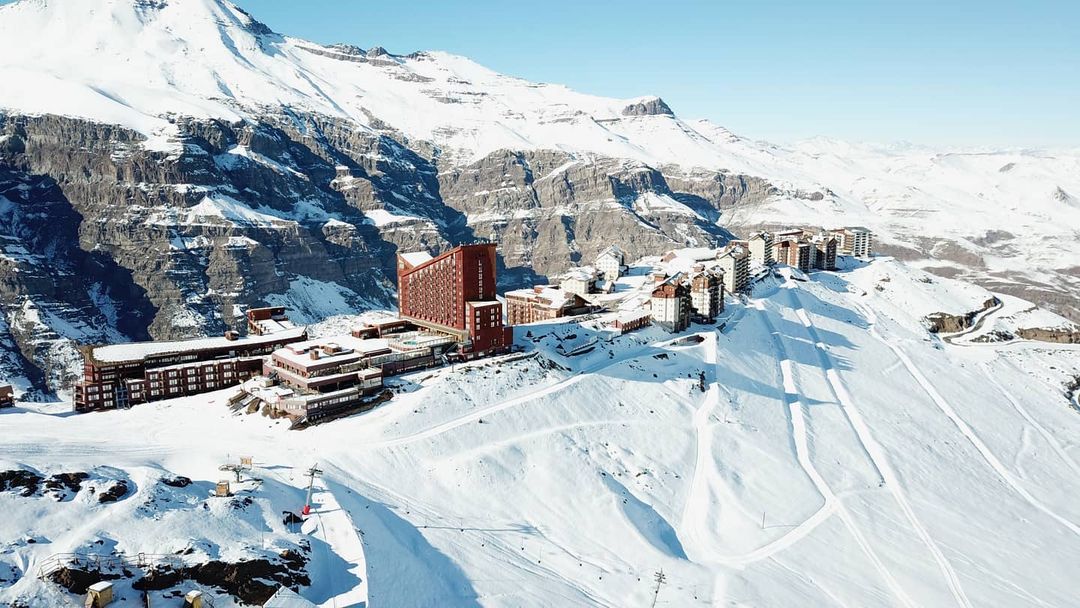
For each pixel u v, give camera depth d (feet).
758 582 357.20
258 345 639.76
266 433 458.50
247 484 339.57
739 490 467.93
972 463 577.84
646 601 323.98
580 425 508.94
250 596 265.75
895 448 573.74
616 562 363.97
